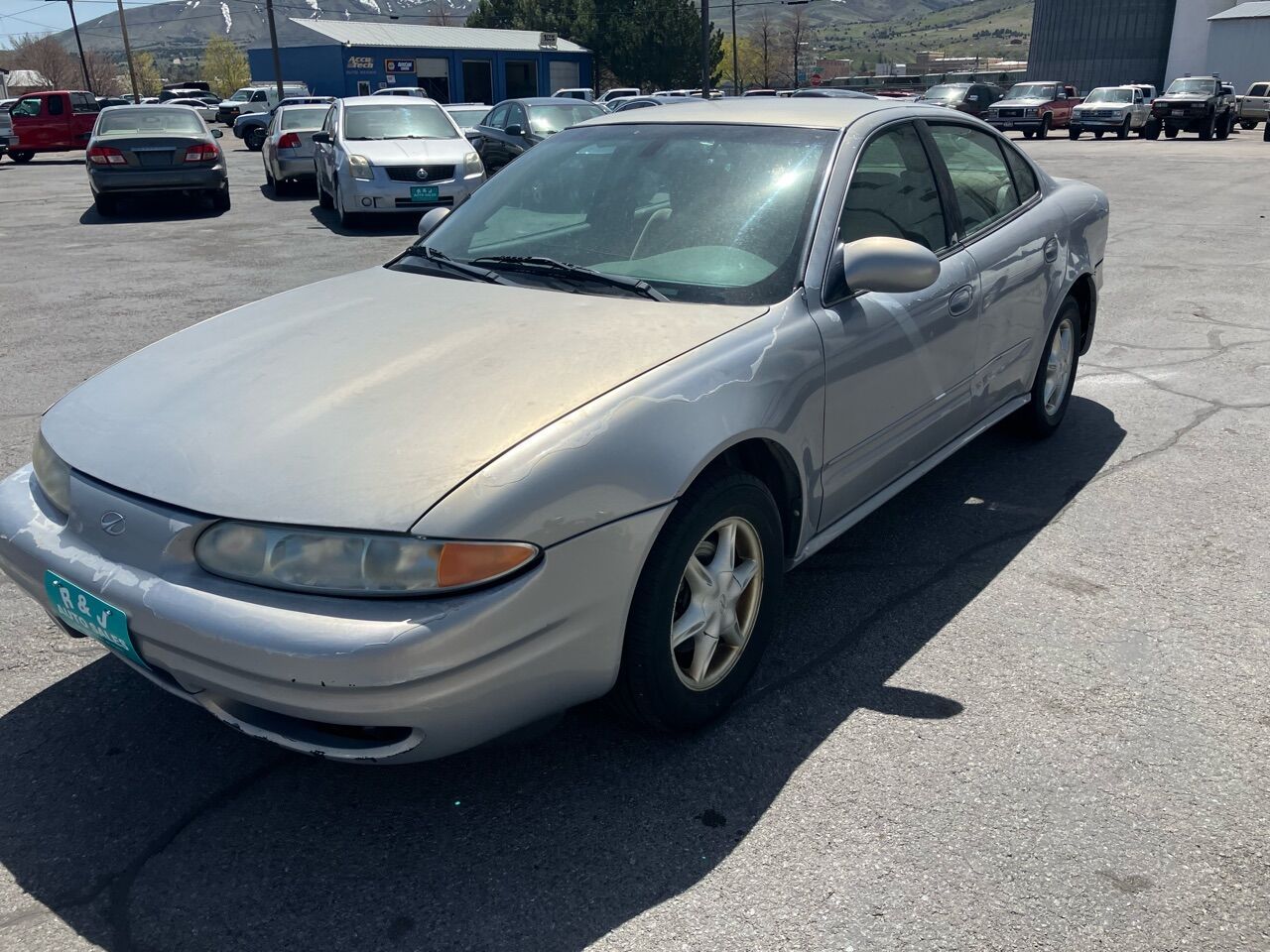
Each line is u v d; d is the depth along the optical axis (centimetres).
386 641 200
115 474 234
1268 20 4284
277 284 891
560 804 245
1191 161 2098
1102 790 246
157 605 215
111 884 223
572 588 220
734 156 329
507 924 211
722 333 267
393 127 1303
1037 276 411
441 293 306
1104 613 328
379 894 219
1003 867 223
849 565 363
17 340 697
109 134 1388
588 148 360
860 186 321
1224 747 261
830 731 271
